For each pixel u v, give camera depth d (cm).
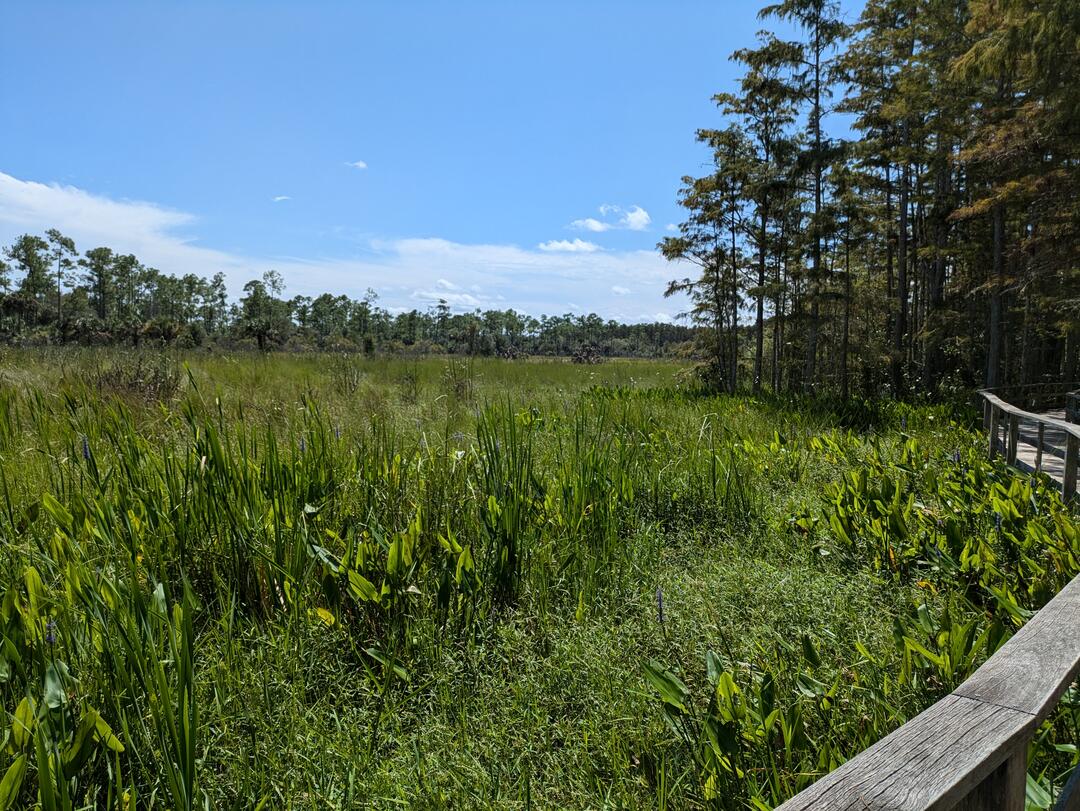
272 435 396
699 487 599
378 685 282
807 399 1464
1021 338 2256
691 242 2108
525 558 402
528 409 989
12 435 548
